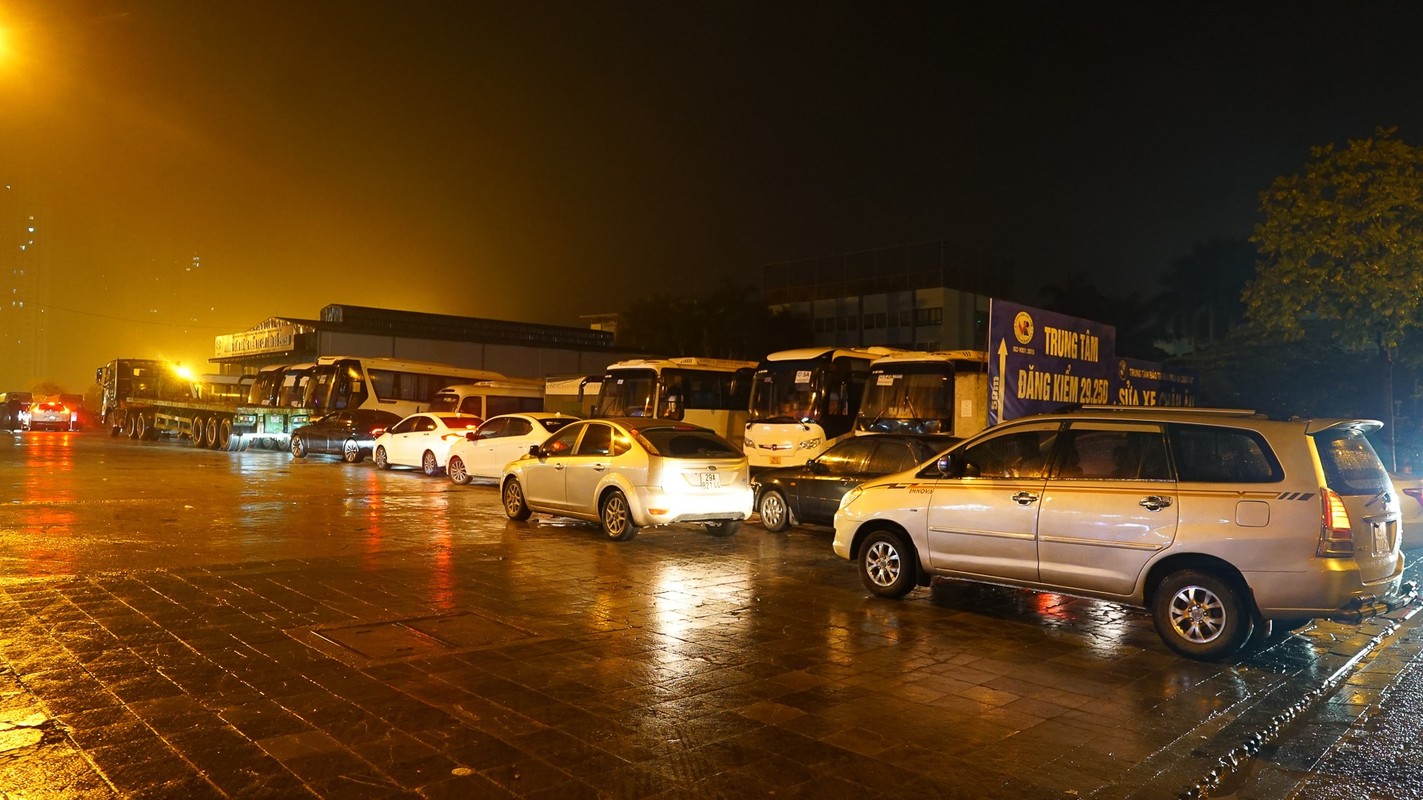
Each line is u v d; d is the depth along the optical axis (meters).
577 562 10.77
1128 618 8.51
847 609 8.69
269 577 9.35
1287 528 6.83
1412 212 16.86
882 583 9.16
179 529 12.45
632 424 12.74
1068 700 6.08
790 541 12.98
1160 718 5.77
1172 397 20.83
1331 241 17.11
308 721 5.26
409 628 7.45
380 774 4.56
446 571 9.95
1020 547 8.05
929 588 9.78
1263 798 4.69
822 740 5.21
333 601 8.34
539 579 9.67
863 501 9.31
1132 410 7.91
